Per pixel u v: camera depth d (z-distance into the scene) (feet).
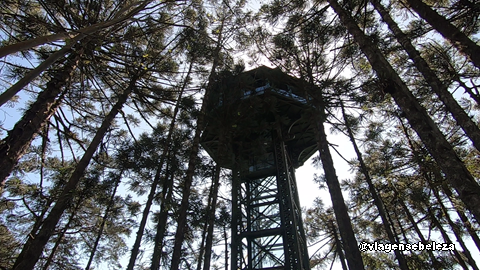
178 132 51.67
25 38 25.84
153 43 35.76
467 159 40.32
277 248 52.31
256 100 46.21
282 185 56.39
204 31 38.19
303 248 52.39
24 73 27.53
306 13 37.01
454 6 27.14
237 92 44.96
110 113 33.88
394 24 28.14
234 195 52.70
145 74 36.47
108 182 49.24
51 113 26.18
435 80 23.86
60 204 26.78
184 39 37.27
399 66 37.09
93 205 58.44
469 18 27.63
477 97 34.53
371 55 24.99
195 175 48.70
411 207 52.24
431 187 43.70
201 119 40.52
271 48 42.55
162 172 47.11
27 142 22.74
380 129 46.16
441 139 18.67
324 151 36.11
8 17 22.99
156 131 48.19
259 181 63.46
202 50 41.24
